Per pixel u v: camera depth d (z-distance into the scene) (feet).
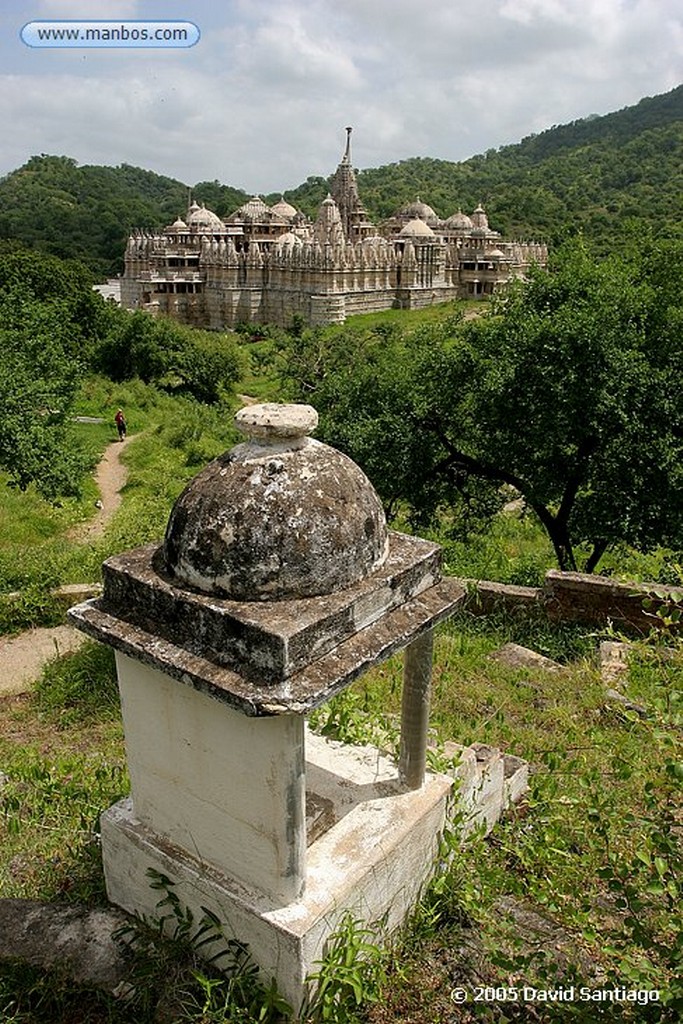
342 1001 10.78
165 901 11.73
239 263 195.31
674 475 35.09
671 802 13.67
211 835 11.12
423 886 13.03
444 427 44.96
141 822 12.23
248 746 10.03
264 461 10.32
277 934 10.37
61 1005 11.01
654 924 11.69
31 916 12.50
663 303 40.09
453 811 13.76
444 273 208.85
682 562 33.42
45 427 63.05
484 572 36.63
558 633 26.37
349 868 11.33
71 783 17.28
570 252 46.73
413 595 11.39
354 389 49.14
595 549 42.88
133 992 11.04
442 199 450.30
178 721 10.80
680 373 37.19
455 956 12.10
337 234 196.24
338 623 9.83
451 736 18.84
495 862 14.02
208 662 9.73
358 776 13.52
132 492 74.54
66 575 32.78
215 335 169.99
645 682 19.45
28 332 77.51
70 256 319.68
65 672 24.43
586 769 16.28
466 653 23.90
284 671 9.12
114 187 504.02
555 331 37.22
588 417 36.35
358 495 10.75
